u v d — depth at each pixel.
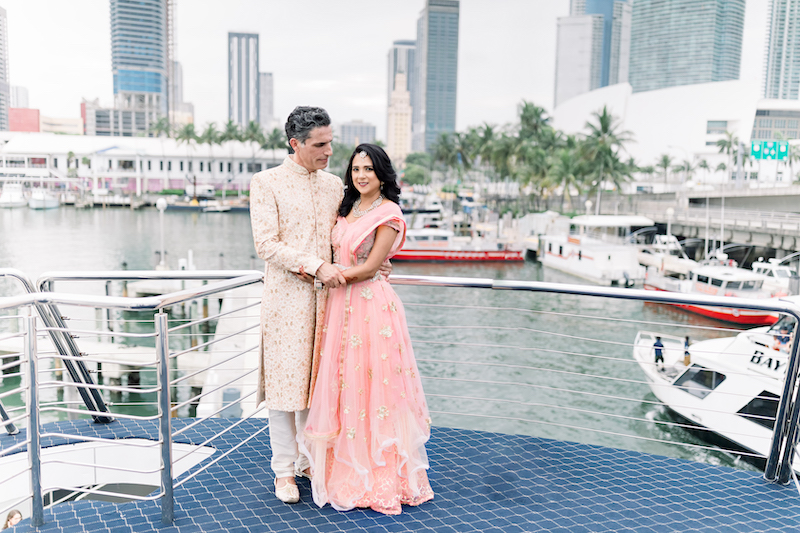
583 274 40.31
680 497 2.63
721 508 2.54
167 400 2.27
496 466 2.94
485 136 87.94
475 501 2.55
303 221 2.40
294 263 2.30
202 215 86.50
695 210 55.38
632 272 38.47
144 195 95.62
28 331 2.23
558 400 18.19
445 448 3.16
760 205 53.31
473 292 39.53
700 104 87.50
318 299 2.45
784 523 2.42
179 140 99.62
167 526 2.29
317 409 2.40
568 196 71.38
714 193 58.53
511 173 80.94
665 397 12.96
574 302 36.53
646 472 2.90
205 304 23.55
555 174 70.00
